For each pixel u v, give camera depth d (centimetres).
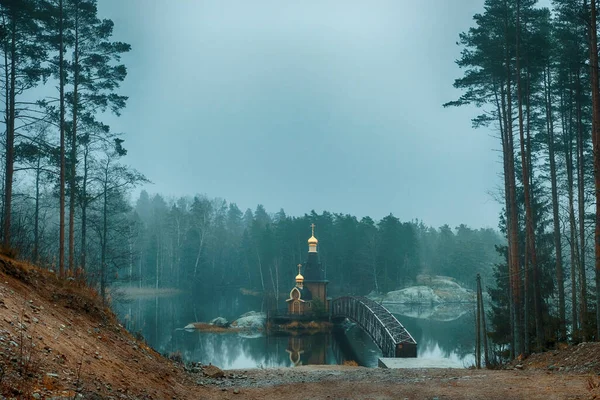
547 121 3325
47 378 738
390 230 11719
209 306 9462
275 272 11900
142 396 954
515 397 1101
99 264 3591
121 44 2991
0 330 812
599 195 1839
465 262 12950
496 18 2839
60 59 2700
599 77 2003
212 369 1702
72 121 3041
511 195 2814
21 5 2452
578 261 2711
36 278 1327
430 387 1319
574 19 2736
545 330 2705
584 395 1042
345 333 6881
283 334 6638
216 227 13812
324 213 12669
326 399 1221
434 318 8506
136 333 1633
